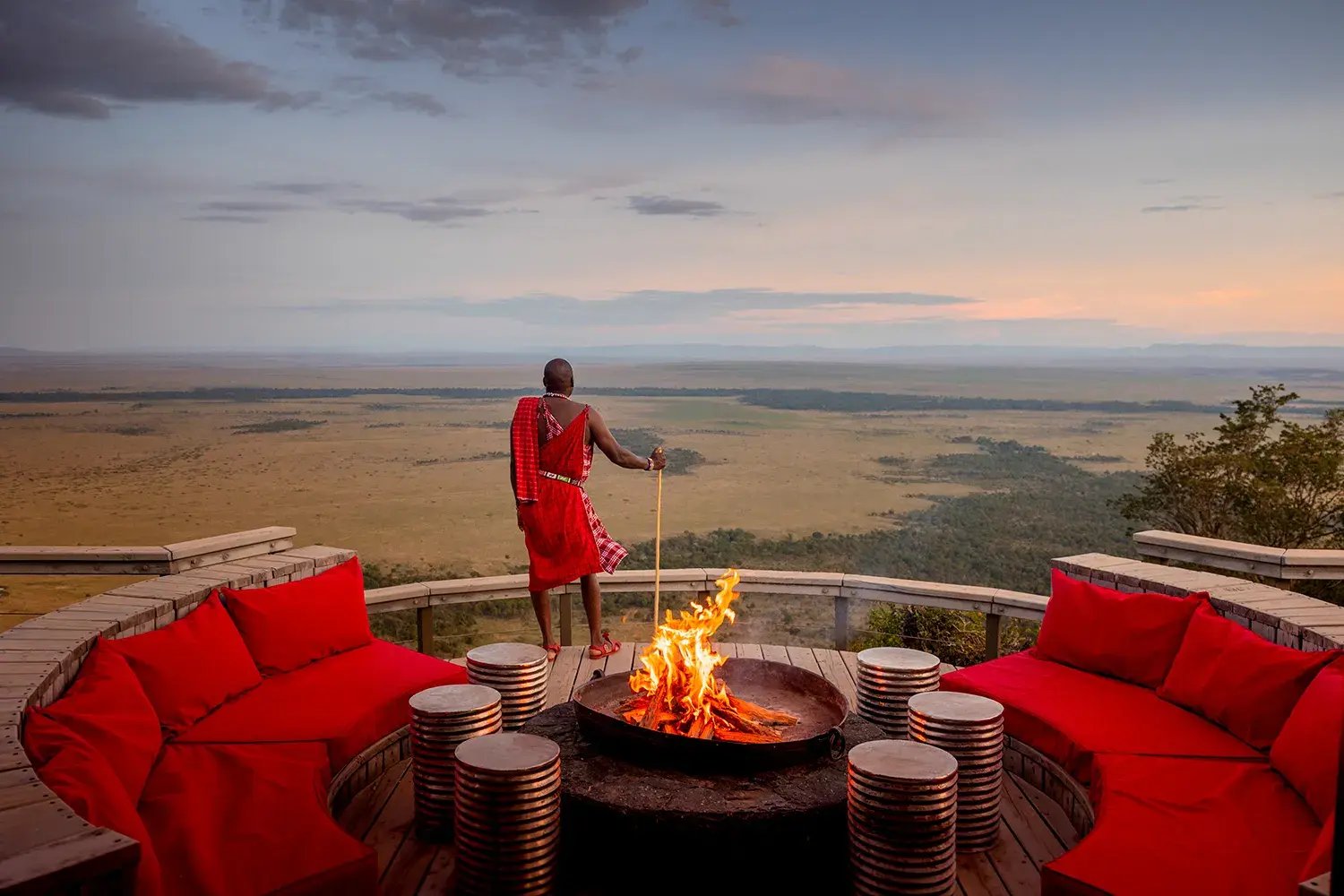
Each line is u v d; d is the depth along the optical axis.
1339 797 1.21
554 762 2.29
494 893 2.25
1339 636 2.74
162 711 2.75
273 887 1.93
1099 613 3.35
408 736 3.26
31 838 1.46
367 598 4.11
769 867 2.35
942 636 6.68
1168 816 2.26
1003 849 2.64
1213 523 18.67
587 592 4.21
